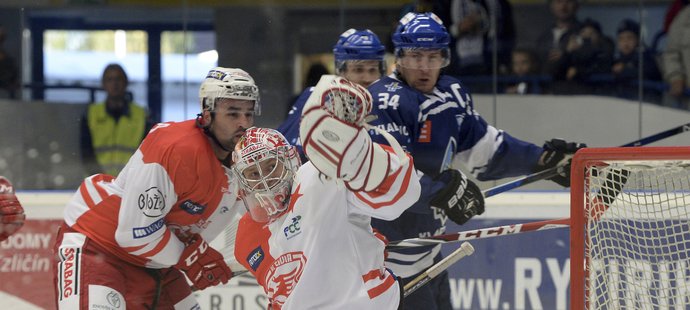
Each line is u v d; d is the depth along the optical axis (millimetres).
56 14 11492
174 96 11609
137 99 11578
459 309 10844
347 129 5078
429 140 8461
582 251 6633
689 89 11109
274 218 5863
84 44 11539
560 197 10703
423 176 8352
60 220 11094
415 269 8875
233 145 7445
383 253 5977
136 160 7359
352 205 5691
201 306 10891
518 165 9195
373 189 5359
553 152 9133
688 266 7188
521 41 11328
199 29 11539
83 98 11555
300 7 11516
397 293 5961
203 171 7332
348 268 5719
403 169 5414
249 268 6145
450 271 10820
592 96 11266
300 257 5727
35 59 11492
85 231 7707
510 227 8078
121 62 11539
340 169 5184
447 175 8398
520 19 11344
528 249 10742
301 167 5898
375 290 5770
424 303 8977
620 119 11227
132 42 11555
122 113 11539
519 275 10742
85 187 7828
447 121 8547
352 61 9555
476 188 8453
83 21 11484
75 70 11531
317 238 5660
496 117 11383
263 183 5758
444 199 8312
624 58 11227
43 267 11094
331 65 11555
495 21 11367
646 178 7219
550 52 11305
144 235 7340
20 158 11484
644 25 11211
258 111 7488
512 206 10719
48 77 11516
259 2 11477
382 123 8266
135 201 7277
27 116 11492
